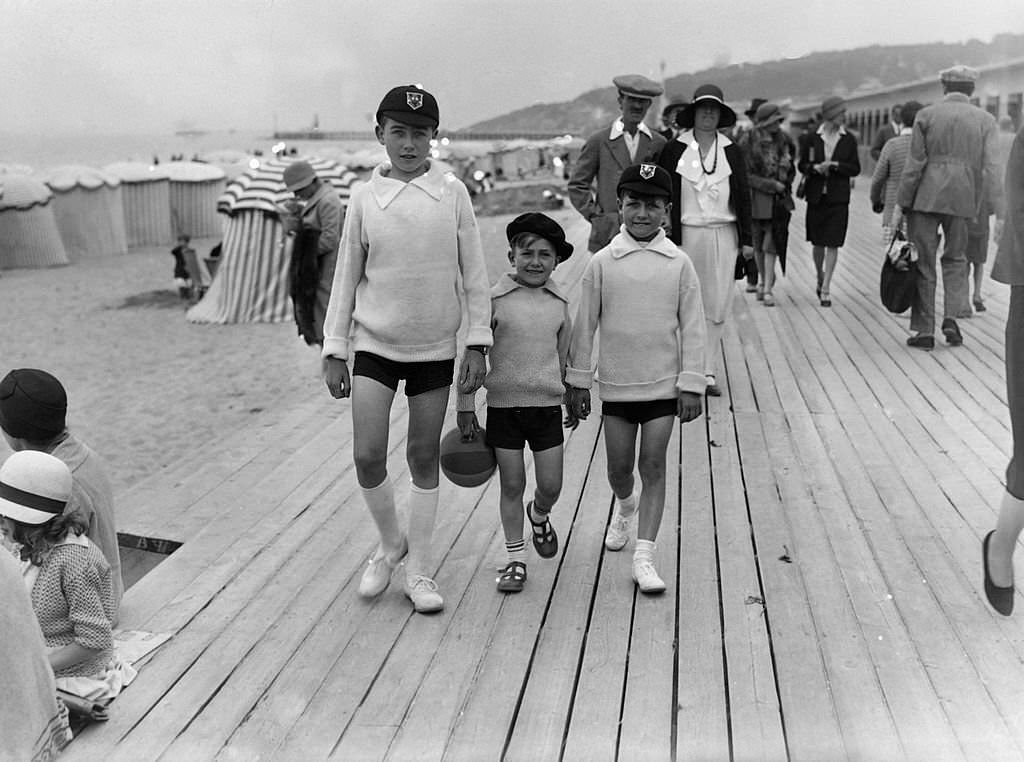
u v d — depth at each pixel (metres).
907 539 3.93
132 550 4.29
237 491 4.73
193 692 2.94
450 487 4.63
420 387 3.34
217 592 3.62
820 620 3.29
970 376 6.46
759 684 2.90
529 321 3.45
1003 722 2.67
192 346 12.07
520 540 3.61
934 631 3.19
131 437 8.16
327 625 3.35
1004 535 3.04
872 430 5.37
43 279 19.41
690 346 3.47
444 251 3.26
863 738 2.62
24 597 2.57
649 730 2.69
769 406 5.89
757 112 8.81
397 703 2.86
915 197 7.05
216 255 15.74
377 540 4.08
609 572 3.72
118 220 24.64
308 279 7.71
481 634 3.26
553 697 2.87
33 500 2.84
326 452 5.32
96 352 11.93
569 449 5.18
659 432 3.52
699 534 4.03
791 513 4.23
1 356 11.83
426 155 3.31
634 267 3.47
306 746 2.66
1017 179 2.85
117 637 3.27
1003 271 2.87
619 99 5.80
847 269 11.69
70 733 2.70
